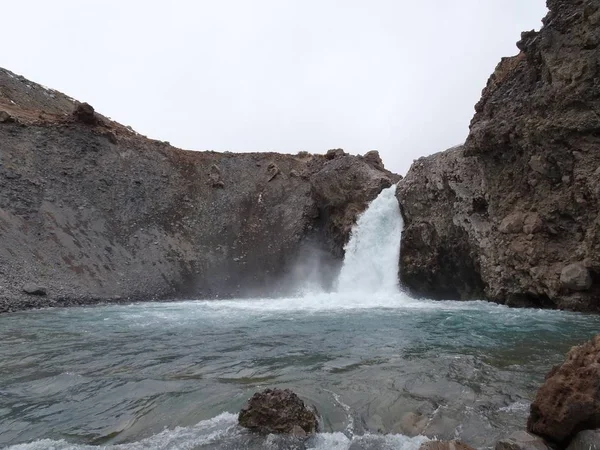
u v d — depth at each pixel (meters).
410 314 19.55
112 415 7.46
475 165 26.33
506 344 12.05
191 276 37.94
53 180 39.44
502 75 27.86
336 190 41.03
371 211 36.00
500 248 22.86
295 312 21.89
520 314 18.39
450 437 6.11
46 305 27.06
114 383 9.23
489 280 23.31
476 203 25.31
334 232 41.06
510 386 8.08
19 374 10.25
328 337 14.14
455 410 6.99
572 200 19.64
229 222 46.00
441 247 27.58
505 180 23.70
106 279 33.22
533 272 20.78
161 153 51.31
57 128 45.28
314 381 8.93
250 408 6.68
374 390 8.21
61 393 8.70
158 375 9.84
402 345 12.36
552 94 20.47
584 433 5.19
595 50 19.00
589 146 19.08
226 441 6.12
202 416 7.18
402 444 5.95
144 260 37.28
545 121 20.58
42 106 62.69
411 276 30.12
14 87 62.12
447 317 18.05
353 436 6.29
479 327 15.21
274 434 6.26
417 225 29.53
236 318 19.94
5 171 36.91
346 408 7.39
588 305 18.81
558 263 19.94
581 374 5.52
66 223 36.09
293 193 50.09
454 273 27.19
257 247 43.34
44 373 10.27
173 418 7.18
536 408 5.71
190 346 13.20
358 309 22.58
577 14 20.20
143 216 42.03
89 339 14.92
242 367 10.36
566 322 15.90
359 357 11.03
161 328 17.22
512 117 23.06
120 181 44.19
